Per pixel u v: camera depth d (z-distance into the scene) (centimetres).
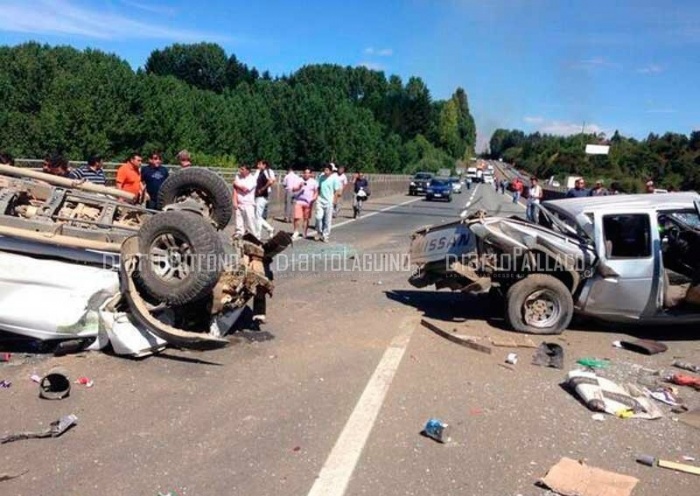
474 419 515
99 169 1008
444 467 434
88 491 385
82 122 3988
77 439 450
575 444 479
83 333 619
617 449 473
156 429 470
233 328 739
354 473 420
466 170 12588
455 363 656
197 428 475
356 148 6681
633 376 640
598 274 777
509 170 13450
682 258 848
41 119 3959
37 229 654
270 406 521
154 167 1045
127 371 586
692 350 748
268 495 388
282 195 2269
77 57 4875
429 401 548
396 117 10931
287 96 6581
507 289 820
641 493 411
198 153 4594
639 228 777
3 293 607
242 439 461
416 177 5012
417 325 803
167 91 4866
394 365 636
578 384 579
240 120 5481
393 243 1591
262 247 756
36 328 607
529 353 702
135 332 621
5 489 384
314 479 409
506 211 3247
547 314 786
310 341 709
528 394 577
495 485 413
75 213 725
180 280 634
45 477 399
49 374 524
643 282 771
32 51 4809
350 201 3397
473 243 807
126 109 4197
